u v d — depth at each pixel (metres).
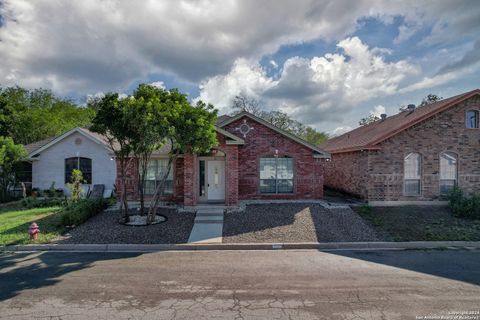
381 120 22.55
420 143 15.12
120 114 10.96
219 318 4.81
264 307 5.21
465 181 15.17
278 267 7.47
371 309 5.14
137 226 11.14
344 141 21.86
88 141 18.97
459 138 15.17
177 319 4.79
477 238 10.14
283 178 16.27
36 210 14.16
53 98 40.22
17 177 18.28
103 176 18.89
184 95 11.97
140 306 5.26
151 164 15.80
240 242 9.64
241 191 16.03
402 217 12.70
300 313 4.98
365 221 12.08
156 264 7.72
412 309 5.15
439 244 9.72
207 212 13.06
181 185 15.57
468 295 5.75
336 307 5.21
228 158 13.73
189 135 11.05
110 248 9.26
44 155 19.11
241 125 16.05
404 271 7.17
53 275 6.86
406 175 15.14
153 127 10.46
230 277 6.73
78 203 12.83
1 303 5.39
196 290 5.98
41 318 4.84
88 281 6.47
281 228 11.02
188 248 9.31
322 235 10.35
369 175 15.02
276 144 16.12
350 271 7.16
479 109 15.20
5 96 30.33
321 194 16.27
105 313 5.00
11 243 9.33
